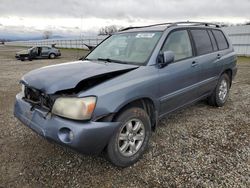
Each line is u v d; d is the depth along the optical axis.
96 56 3.79
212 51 4.39
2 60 18.89
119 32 4.18
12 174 2.64
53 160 2.93
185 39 3.79
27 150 3.18
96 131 2.37
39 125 2.58
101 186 2.44
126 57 3.39
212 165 2.78
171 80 3.28
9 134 3.68
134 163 2.85
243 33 22.22
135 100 2.78
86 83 2.56
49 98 2.54
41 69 3.12
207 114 4.50
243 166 2.76
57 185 2.46
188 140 3.43
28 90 2.86
